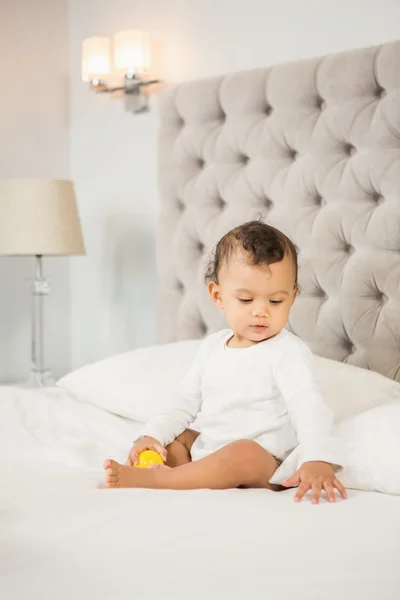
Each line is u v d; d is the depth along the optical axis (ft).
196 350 7.48
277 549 3.51
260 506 4.27
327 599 2.93
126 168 11.03
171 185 9.36
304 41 8.82
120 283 11.19
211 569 3.24
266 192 8.39
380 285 7.37
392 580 3.14
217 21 9.71
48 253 9.66
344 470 5.00
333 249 7.76
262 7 9.21
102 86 11.02
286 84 8.16
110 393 7.31
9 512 4.05
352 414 6.06
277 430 5.37
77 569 3.23
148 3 10.55
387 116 7.32
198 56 9.96
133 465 5.49
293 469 4.93
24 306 11.50
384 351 7.34
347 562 3.36
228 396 5.55
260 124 8.45
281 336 5.57
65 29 11.79
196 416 5.92
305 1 8.77
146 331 10.87
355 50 7.70
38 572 3.20
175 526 3.83
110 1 11.10
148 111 10.66
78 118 11.71
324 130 7.83
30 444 6.12
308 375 5.27
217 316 8.76
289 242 5.68
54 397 7.59
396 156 7.32
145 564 3.29
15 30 11.17
